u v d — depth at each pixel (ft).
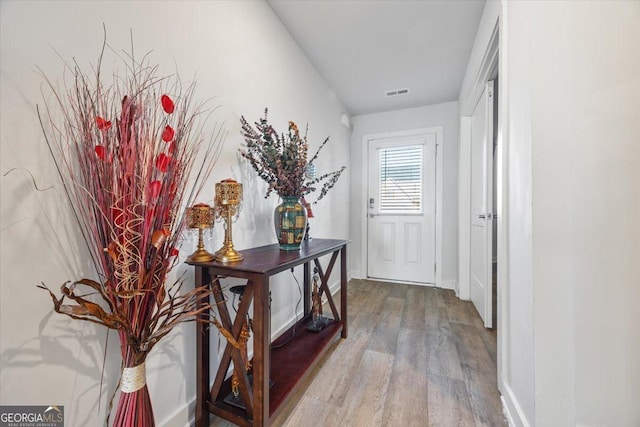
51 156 2.47
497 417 4.04
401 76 8.83
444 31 6.64
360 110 11.64
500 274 4.57
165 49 3.58
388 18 6.21
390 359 5.55
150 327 2.71
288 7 5.90
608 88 3.23
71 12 2.63
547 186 3.38
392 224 11.76
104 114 2.79
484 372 5.12
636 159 3.17
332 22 6.35
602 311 3.25
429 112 11.10
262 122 4.97
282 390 3.98
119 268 2.42
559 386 3.32
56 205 2.50
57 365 2.50
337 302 9.07
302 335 5.82
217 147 4.45
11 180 2.23
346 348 5.98
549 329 3.35
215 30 4.42
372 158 12.04
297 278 7.18
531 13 3.48
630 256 3.19
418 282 11.34
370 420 3.96
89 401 2.72
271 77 5.98
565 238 3.33
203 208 3.59
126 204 2.42
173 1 3.70
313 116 8.20
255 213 5.48
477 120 8.16
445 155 10.84
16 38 2.26
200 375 3.71
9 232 2.22
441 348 6.00
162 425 3.43
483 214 7.47
